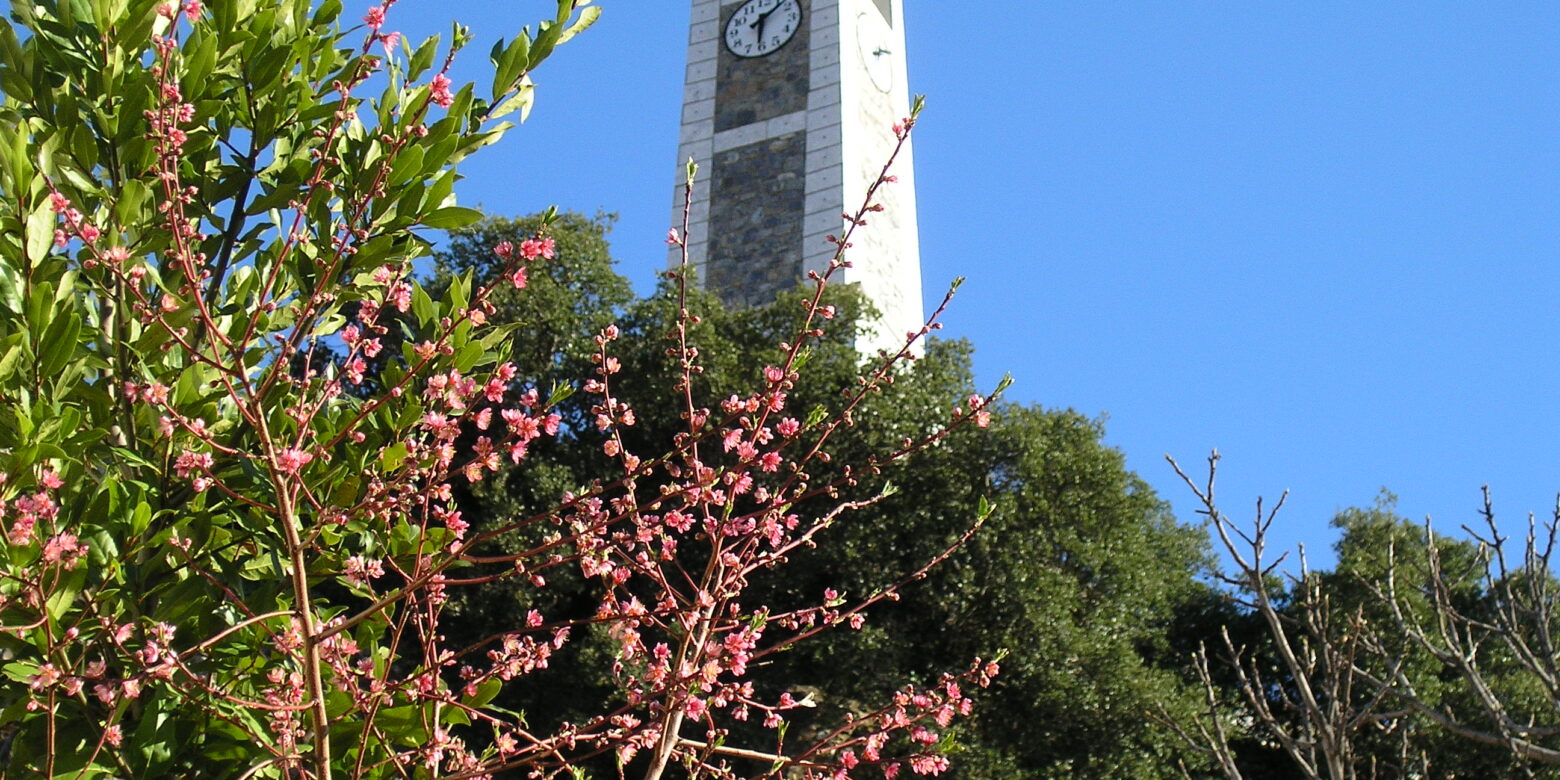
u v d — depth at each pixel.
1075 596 16.11
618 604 4.38
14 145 4.37
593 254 18.42
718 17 28.20
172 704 4.45
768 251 24.81
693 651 4.61
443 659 4.14
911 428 16.23
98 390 4.80
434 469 4.12
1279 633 7.60
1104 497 16.84
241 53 5.23
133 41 5.05
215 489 5.05
